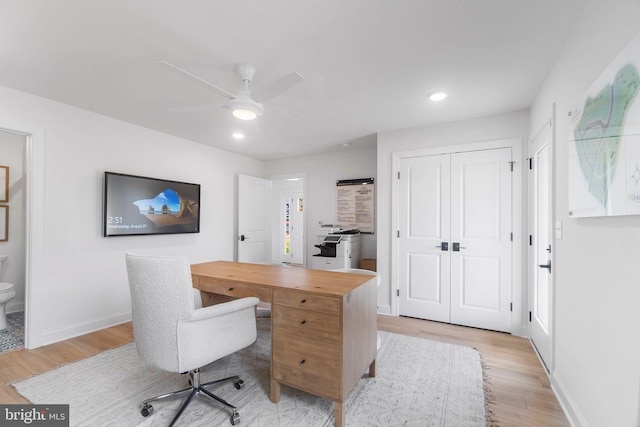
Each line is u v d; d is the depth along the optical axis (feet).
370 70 7.15
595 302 4.66
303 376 5.74
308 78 7.55
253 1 4.88
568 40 5.80
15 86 8.05
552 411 5.91
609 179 3.99
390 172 11.99
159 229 11.89
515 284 9.89
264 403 6.13
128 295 11.02
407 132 11.66
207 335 5.53
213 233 14.70
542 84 7.81
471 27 5.57
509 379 7.09
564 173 6.06
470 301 10.59
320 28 5.60
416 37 5.88
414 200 11.53
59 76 7.49
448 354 8.37
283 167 17.67
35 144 8.64
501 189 10.11
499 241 10.14
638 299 3.55
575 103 5.39
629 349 3.74
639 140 3.33
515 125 9.86
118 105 9.38
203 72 7.24
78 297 9.62
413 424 5.53
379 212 12.18
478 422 5.58
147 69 7.13
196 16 5.27
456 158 10.79
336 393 5.40
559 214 6.33
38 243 8.70
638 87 3.33
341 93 8.43
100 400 6.23
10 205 12.16
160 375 7.21
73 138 9.48
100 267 10.19
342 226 15.61
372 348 6.95
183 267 5.19
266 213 17.90
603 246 4.41
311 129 11.84
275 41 6.01
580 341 5.22
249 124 11.20
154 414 5.78
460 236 10.75
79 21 5.39
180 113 10.07
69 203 9.39
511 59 6.65
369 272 8.31
